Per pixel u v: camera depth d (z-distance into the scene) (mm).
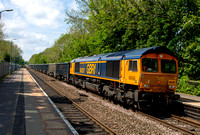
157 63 9977
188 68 17203
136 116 9695
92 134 6766
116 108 11273
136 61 10008
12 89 17344
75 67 21797
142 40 21047
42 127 6953
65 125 7297
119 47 22844
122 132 7164
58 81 29672
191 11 17594
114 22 20188
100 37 23641
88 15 24188
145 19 19266
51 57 58781
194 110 10078
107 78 13359
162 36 18203
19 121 7602
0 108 9516
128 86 11273
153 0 18391
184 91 16562
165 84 10117
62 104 11898
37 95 14453
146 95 9656
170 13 17484
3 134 6031
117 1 20500
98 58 15266
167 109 11266
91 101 13359
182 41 17109
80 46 31016
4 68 37625
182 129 7527
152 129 7664
